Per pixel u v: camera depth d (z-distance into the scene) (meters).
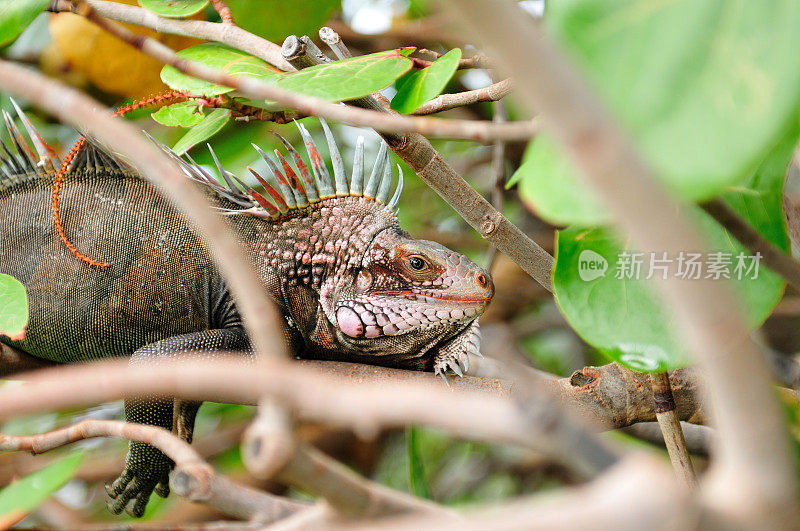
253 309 1.08
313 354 1.80
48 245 1.80
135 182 1.80
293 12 1.82
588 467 0.84
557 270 1.62
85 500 2.02
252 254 1.79
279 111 1.73
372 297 1.77
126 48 1.87
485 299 1.76
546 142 1.34
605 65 1.29
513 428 0.85
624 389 1.73
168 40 1.87
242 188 1.80
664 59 1.26
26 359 1.82
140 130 1.77
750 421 0.81
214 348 1.75
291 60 1.70
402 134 1.67
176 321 1.79
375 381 1.75
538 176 1.32
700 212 1.61
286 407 0.99
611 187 0.78
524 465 2.04
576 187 1.27
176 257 1.79
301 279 1.78
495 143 1.93
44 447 1.62
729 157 1.16
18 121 1.99
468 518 0.81
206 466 1.54
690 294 0.80
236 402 1.67
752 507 0.80
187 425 1.77
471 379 1.76
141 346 1.80
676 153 1.18
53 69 1.92
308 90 1.66
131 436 1.58
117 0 1.87
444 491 2.05
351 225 1.78
